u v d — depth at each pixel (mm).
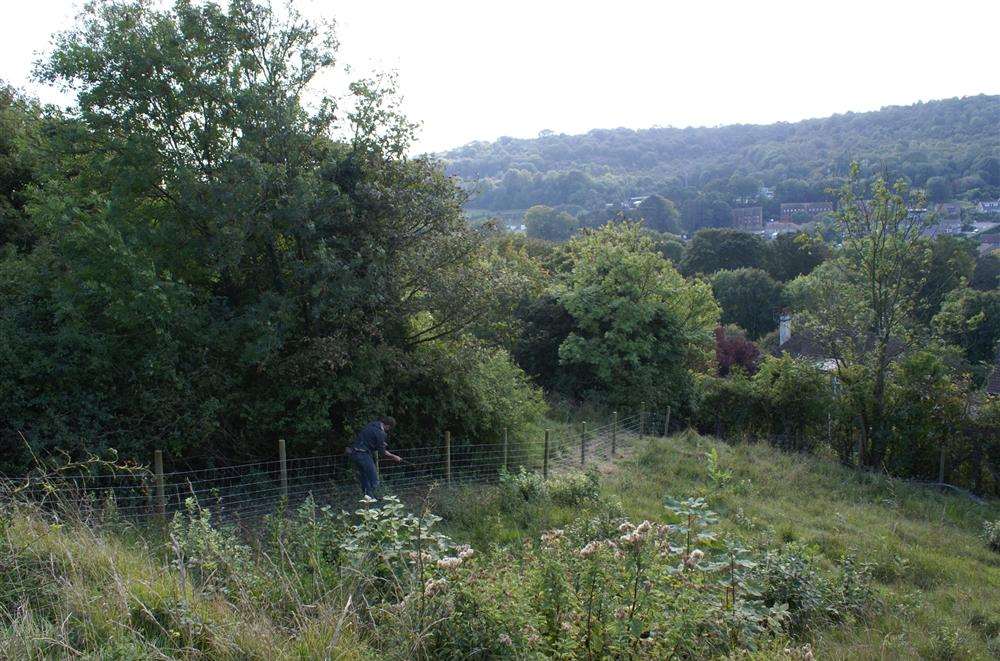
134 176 9250
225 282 10398
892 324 17797
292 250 10383
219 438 9406
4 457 7820
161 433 8500
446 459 10992
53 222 8367
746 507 10703
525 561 4867
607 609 4027
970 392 17438
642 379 20984
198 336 8938
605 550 4258
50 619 3779
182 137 9711
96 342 8180
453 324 11852
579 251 24781
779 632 5199
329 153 10492
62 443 7855
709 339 23203
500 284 11586
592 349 21141
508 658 3711
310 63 10445
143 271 7988
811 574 6648
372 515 4992
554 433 15609
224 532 5820
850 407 17906
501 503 9289
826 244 18875
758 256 55812
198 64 9586
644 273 21984
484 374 13078
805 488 13273
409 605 4086
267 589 4469
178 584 4148
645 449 15000
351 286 9531
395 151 11039
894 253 17609
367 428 8672
